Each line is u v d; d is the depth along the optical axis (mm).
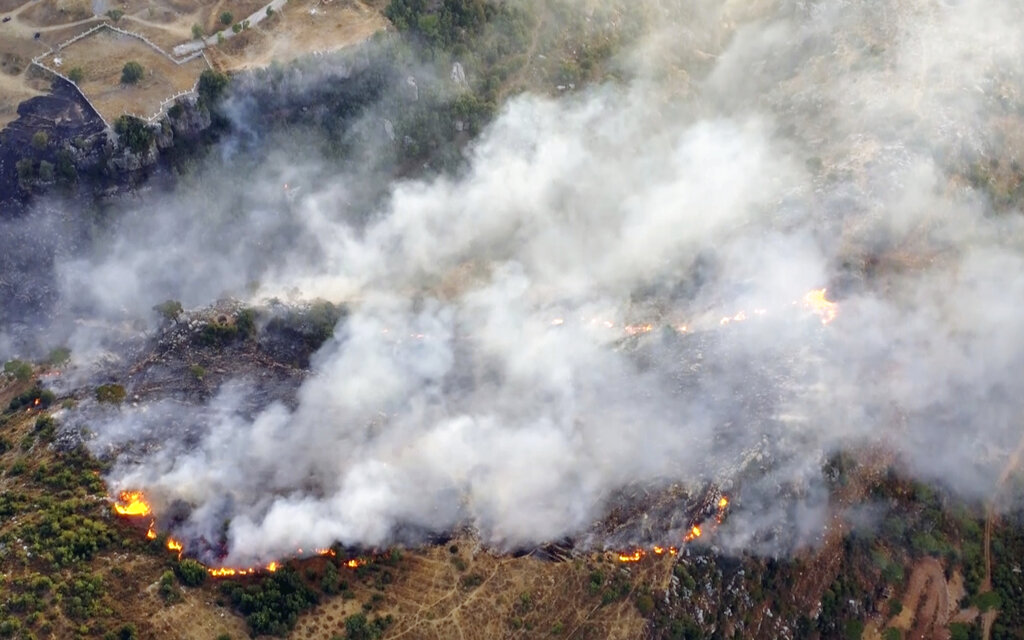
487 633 193875
